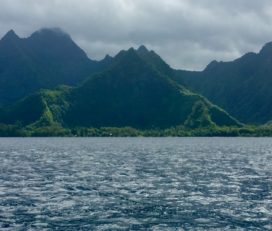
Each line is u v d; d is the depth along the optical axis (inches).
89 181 2977.4
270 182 2935.5
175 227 1668.3
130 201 2198.6
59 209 2000.5
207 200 2231.8
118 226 1681.8
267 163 4584.2
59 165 4303.6
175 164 4409.5
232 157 5634.8
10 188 2642.7
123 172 3585.1
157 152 6919.3
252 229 1642.5
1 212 1929.1
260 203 2145.7
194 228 1652.3
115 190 2561.5
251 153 6658.5
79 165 4298.7
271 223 1734.7
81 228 1649.9
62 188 2642.7
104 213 1914.4
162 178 3152.1
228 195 2386.8
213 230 1626.5
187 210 1978.3
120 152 6934.1
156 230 1621.6
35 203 2146.9
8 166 4192.9
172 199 2260.1
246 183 2878.9
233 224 1717.5
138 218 1817.2
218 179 3095.5
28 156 5871.1
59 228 1649.9
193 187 2684.5
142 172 3585.1
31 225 1692.9
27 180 3041.3
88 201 2201.0
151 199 2260.1
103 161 4859.7
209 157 5605.3
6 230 1615.4
